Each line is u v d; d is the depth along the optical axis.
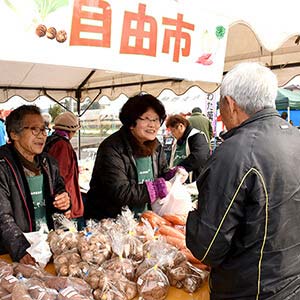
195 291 1.26
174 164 3.96
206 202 1.06
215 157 1.08
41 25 1.07
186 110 8.59
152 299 1.16
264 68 1.12
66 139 3.04
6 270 1.25
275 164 1.03
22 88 4.69
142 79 4.62
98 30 1.18
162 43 1.37
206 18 1.48
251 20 1.58
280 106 6.03
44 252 1.41
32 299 1.03
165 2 1.35
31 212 1.79
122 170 1.93
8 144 1.83
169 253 1.33
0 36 1.00
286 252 1.06
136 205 1.91
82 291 1.11
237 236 1.07
